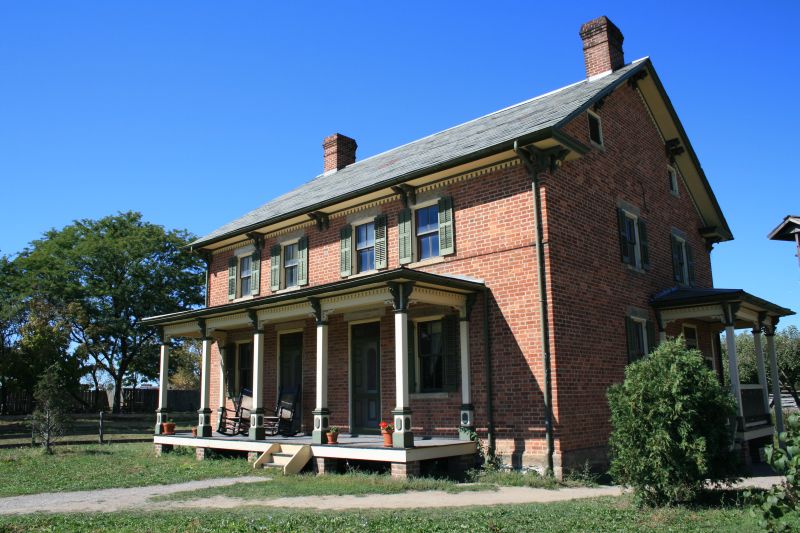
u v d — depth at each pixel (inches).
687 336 725.9
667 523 314.7
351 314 660.1
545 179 533.6
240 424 700.0
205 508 378.9
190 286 1694.1
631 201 661.3
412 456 480.4
